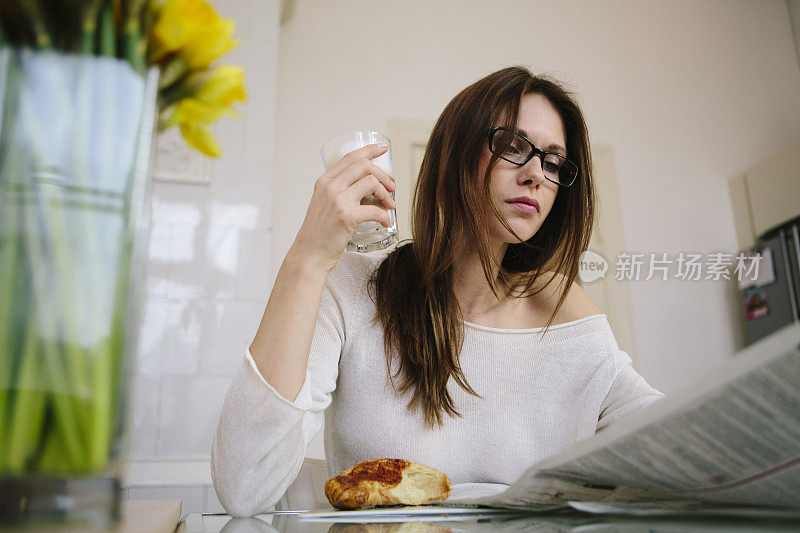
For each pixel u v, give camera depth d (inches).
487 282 41.1
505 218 38.0
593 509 18.5
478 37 130.4
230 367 86.7
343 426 39.3
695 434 15.3
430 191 40.5
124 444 13.9
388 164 34.1
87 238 13.7
